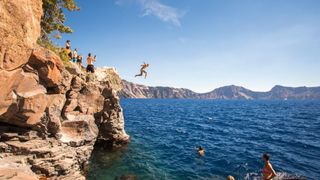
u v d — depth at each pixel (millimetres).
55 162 13625
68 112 17453
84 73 20281
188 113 77500
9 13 10117
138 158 20875
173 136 31641
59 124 15070
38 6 12938
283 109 103625
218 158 20422
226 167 17984
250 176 16141
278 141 27797
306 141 27625
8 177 9258
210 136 31812
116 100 24656
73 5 24422
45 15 23188
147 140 28531
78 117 18109
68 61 19109
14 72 11203
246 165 18344
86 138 17609
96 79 22141
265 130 37469
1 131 12359
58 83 14789
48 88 14672
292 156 20781
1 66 10188
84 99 19312
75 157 15844
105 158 20875
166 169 17875
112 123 24359
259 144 26125
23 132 13156
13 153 12156
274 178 15477
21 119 12641
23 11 10922
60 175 13883
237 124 46219
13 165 11203
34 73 12969
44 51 13344
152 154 22188
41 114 13578
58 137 15031
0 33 9742
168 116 64125
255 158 20188
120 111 25703
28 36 11539
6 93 11109
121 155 21875
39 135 13969
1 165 10719
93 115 20656
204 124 46094
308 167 17641
